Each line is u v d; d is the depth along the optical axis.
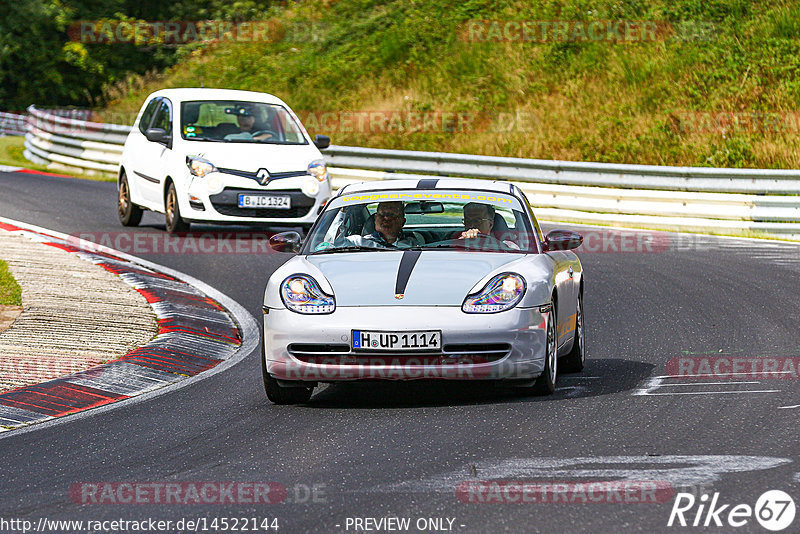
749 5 97.00
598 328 35.91
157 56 139.88
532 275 25.66
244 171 52.06
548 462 19.41
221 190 51.62
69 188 71.94
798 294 40.75
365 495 17.67
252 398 26.69
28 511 17.52
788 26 93.06
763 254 51.22
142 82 118.62
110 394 27.48
